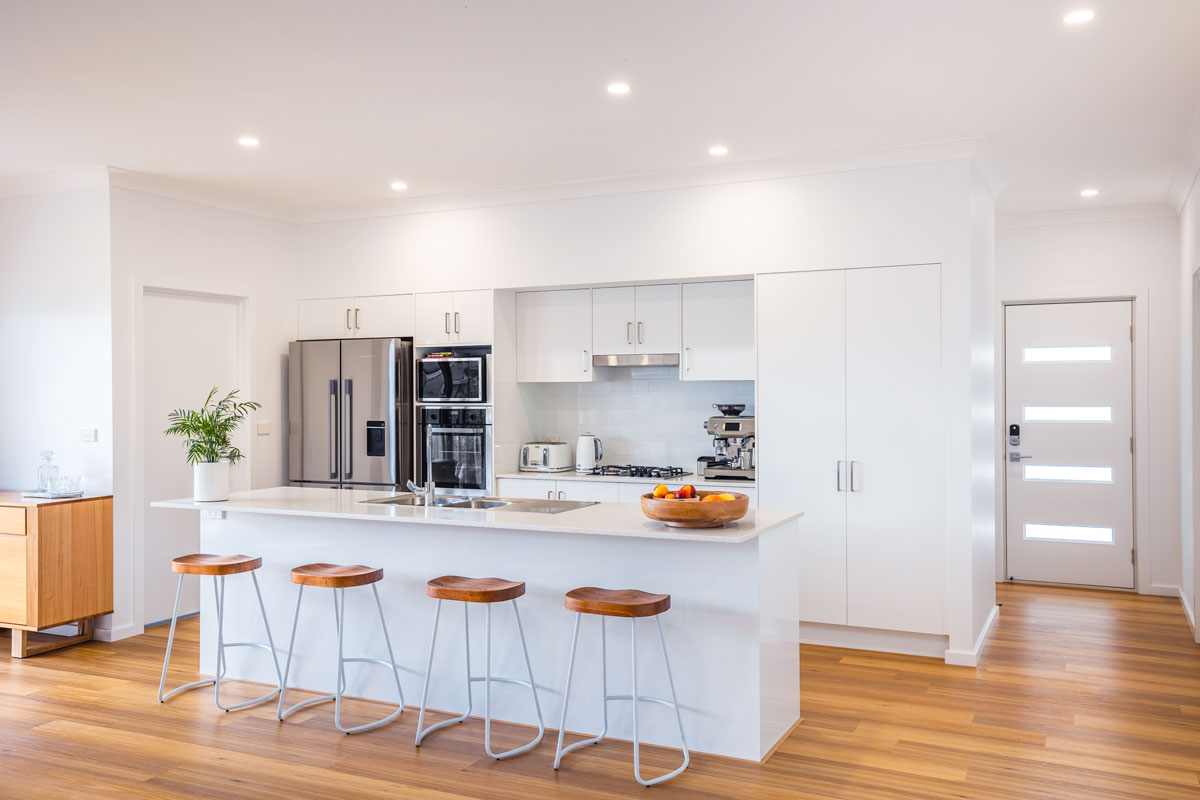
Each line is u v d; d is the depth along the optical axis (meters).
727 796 3.06
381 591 4.10
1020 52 3.48
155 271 5.42
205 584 4.50
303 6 3.04
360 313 6.25
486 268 5.86
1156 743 3.53
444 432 6.00
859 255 4.87
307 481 6.25
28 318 5.42
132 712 3.96
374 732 3.72
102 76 3.70
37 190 5.36
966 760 3.37
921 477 4.74
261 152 4.85
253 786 3.18
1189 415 5.54
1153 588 6.29
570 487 5.70
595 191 5.51
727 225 5.18
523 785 3.18
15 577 4.79
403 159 5.01
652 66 3.62
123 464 5.21
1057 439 6.60
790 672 3.71
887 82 3.80
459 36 3.30
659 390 6.12
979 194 4.95
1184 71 3.68
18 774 3.29
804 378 5.01
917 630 4.75
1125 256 6.30
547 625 3.76
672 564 3.51
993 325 5.55
